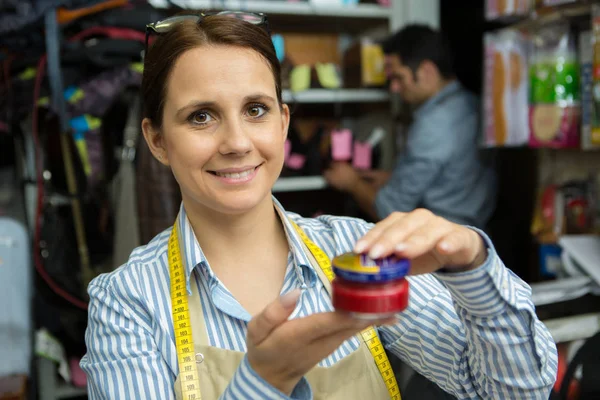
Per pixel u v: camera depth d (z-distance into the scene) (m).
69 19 1.94
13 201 2.28
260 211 0.88
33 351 2.06
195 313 0.83
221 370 0.79
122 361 0.79
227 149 0.78
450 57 2.54
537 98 1.91
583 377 1.33
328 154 2.83
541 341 0.74
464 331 0.82
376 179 2.79
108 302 0.84
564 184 2.11
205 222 0.87
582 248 1.79
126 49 1.94
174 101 0.80
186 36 0.79
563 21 1.83
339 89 2.81
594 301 1.64
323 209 2.88
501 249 2.53
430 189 2.50
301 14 2.77
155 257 0.91
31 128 2.14
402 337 0.89
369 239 0.63
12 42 1.91
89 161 1.99
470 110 2.51
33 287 2.06
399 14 2.85
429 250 0.66
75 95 1.92
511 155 2.61
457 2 2.87
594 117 1.68
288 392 0.67
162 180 1.84
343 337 0.62
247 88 0.78
